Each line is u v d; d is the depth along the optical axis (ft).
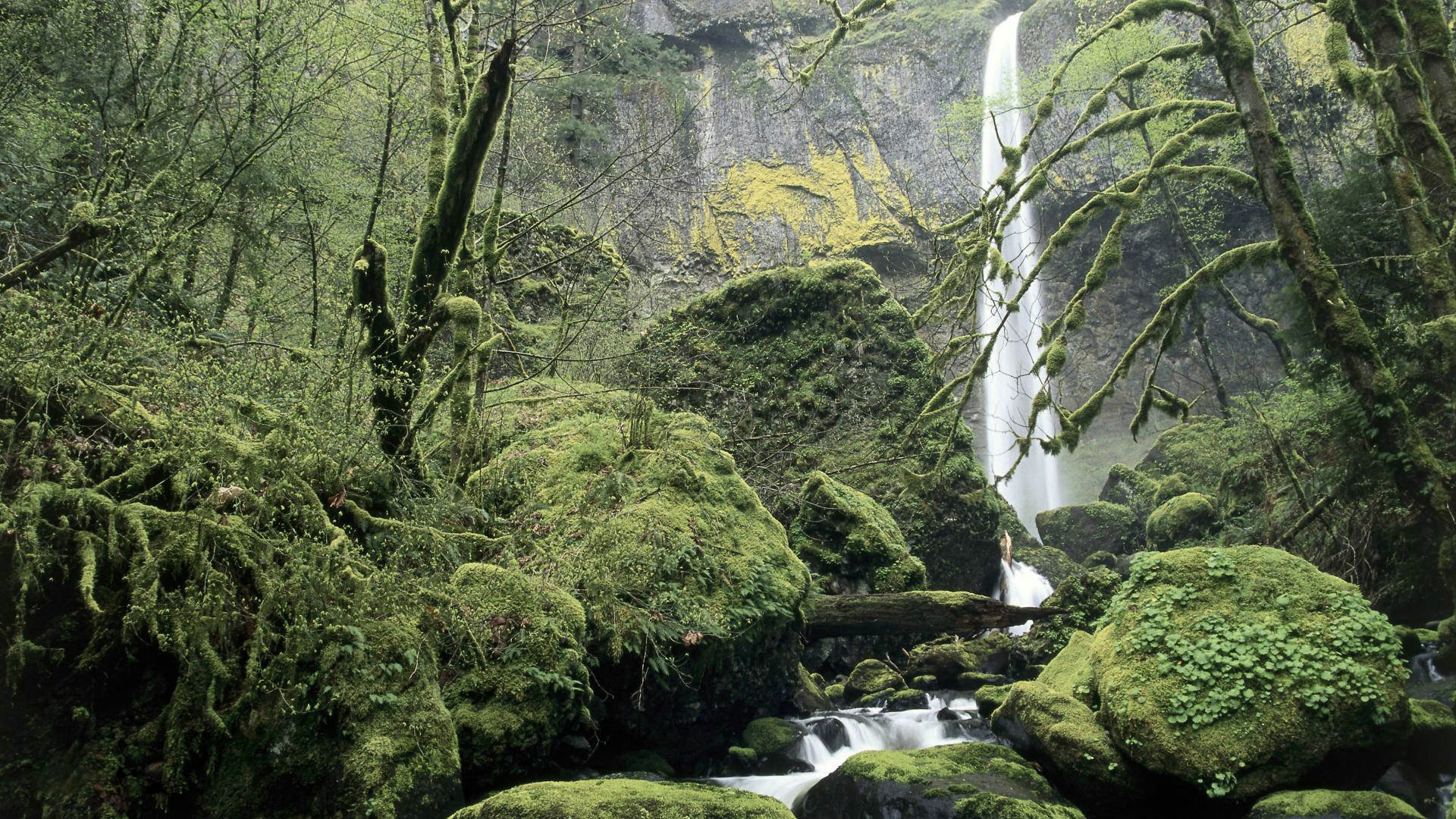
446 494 19.45
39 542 13.08
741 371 43.01
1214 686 17.48
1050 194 78.54
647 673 19.60
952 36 88.17
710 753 22.20
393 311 19.77
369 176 30.99
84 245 17.88
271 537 15.05
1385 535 29.78
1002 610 26.99
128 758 13.19
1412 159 24.16
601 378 37.04
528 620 17.67
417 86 30.55
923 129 86.58
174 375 15.02
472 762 15.96
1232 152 53.57
